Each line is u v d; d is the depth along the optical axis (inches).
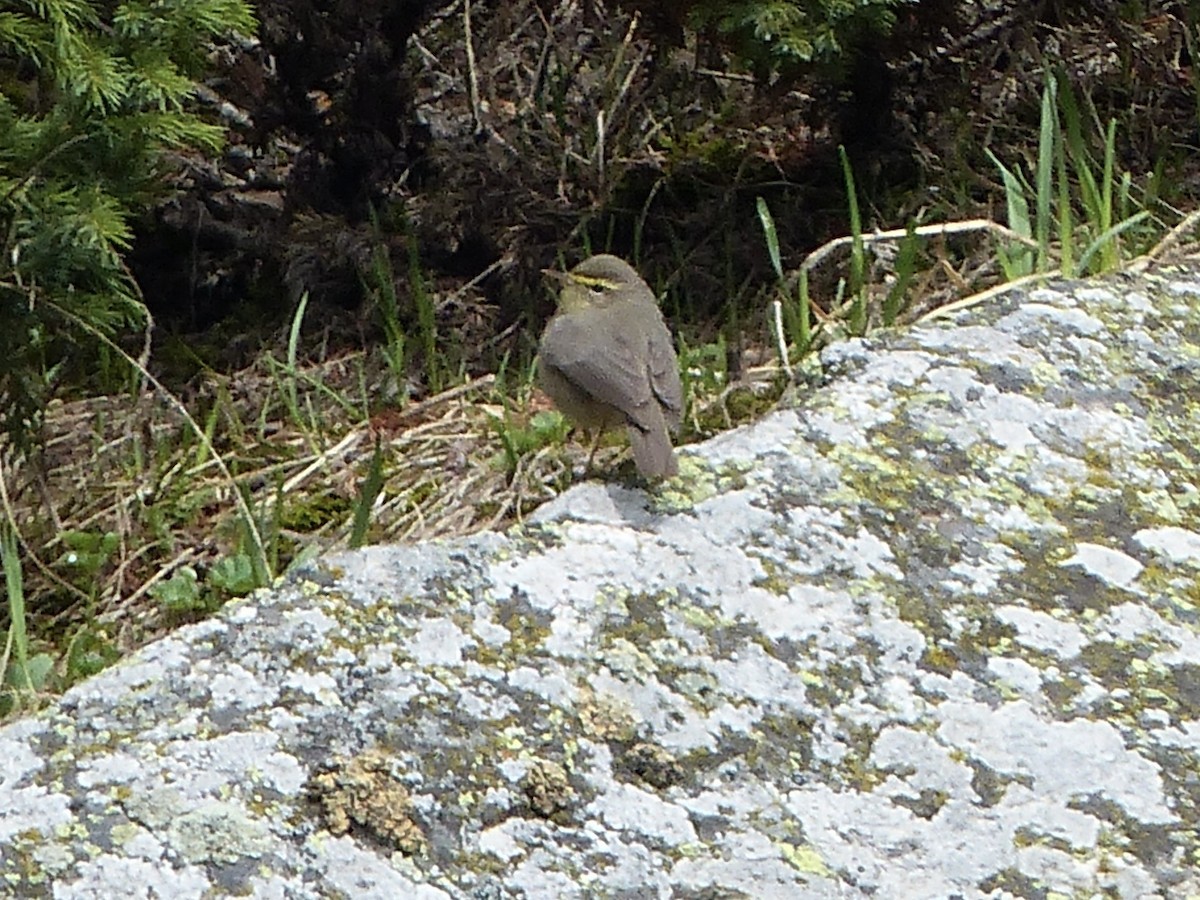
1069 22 565.9
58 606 395.5
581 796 202.8
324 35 556.1
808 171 570.6
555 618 228.4
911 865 200.1
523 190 566.3
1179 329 317.1
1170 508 267.4
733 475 264.4
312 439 444.5
